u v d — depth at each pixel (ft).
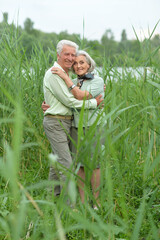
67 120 11.94
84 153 7.93
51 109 11.71
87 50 15.31
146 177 11.18
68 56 11.68
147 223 9.61
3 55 14.83
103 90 12.16
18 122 5.78
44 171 14.07
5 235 8.45
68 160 11.75
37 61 15.06
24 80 14.58
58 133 11.69
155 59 12.59
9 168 5.62
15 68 13.99
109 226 7.21
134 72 13.64
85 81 11.99
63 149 11.73
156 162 8.36
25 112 13.70
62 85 11.48
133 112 12.45
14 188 5.88
